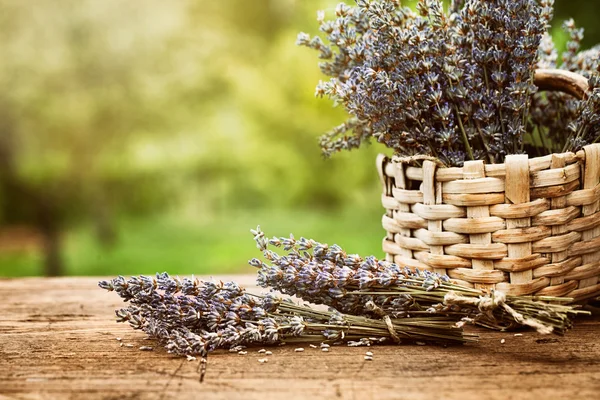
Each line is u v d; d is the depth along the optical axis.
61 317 0.98
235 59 4.77
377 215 4.40
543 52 1.04
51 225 4.62
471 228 0.90
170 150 4.79
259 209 5.70
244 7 5.05
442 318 0.88
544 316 0.85
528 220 0.90
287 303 0.89
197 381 0.82
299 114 4.40
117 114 4.27
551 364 0.83
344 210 4.77
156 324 0.89
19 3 3.80
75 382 0.82
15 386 0.81
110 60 3.96
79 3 3.86
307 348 0.88
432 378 0.81
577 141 0.93
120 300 1.04
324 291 0.90
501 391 0.79
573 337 0.89
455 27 0.96
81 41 3.89
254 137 4.78
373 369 0.83
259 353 0.87
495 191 0.89
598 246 0.92
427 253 0.92
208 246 4.55
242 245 4.47
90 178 4.69
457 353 0.86
